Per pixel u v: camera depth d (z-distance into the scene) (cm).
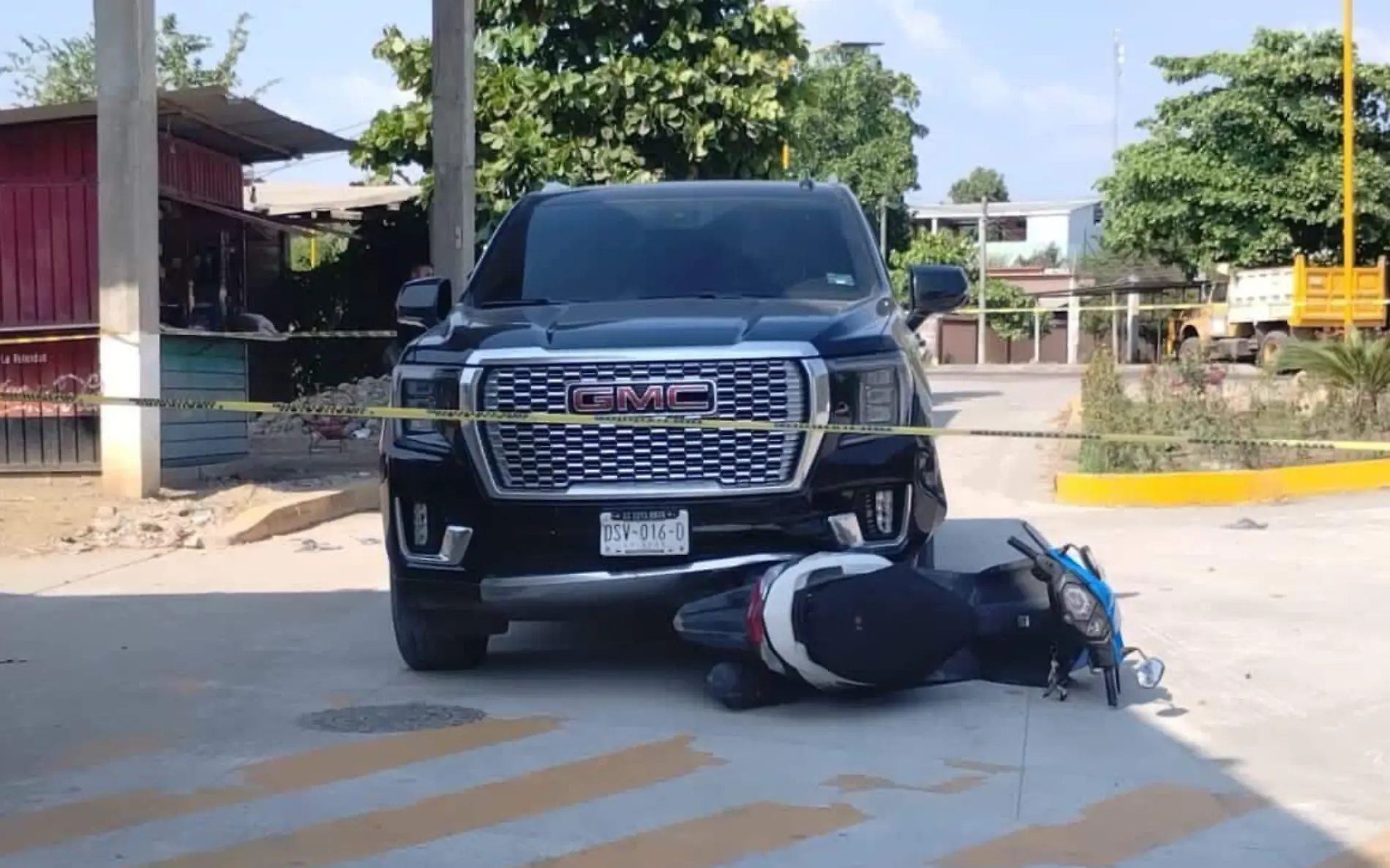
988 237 7281
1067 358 5553
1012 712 627
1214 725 610
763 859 461
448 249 1622
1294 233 3888
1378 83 3772
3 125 1456
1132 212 4019
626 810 509
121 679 716
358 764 566
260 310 2134
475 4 1748
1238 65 3844
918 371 691
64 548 1109
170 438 1349
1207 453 1398
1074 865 455
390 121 1992
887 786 530
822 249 766
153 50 1233
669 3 1939
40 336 1389
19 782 552
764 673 634
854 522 635
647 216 791
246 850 477
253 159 2016
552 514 627
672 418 619
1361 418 1507
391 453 661
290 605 905
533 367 629
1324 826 489
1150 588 900
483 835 486
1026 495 1356
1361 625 789
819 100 2102
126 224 1222
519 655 756
